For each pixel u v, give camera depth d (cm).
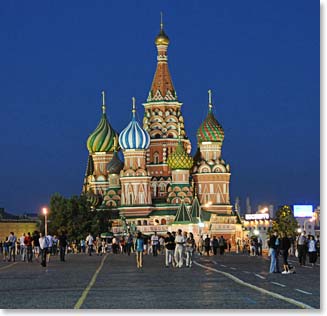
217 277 5956
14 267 8156
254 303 3753
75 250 17550
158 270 7219
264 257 11425
